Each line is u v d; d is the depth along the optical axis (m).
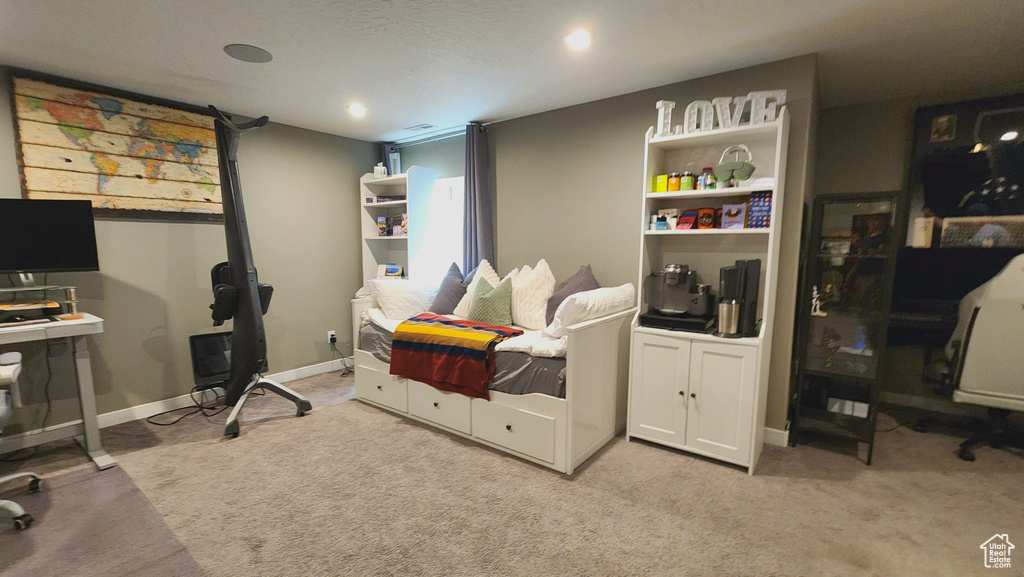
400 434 2.89
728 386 2.39
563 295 3.05
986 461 2.52
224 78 2.81
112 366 3.05
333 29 2.16
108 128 2.96
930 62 2.55
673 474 2.37
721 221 2.64
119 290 3.07
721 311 2.44
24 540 1.84
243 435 2.88
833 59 2.52
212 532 1.90
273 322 3.96
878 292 2.52
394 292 3.57
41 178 2.72
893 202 2.39
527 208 3.67
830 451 2.65
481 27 2.14
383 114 3.61
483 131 3.81
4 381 1.92
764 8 1.95
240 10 1.97
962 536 1.86
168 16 2.02
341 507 2.08
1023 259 2.30
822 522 1.95
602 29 2.16
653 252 2.94
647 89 2.99
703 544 1.81
